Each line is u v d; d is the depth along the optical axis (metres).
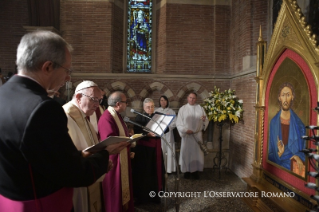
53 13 5.59
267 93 3.53
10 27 5.94
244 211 3.47
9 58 5.94
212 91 5.45
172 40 5.87
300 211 2.64
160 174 3.70
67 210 1.17
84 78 5.79
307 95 2.57
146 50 6.32
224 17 5.82
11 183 0.97
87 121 2.03
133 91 5.80
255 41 4.72
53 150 0.92
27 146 0.90
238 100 5.05
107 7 5.89
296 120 2.78
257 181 3.65
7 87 1.00
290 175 2.91
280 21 3.07
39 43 1.01
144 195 3.64
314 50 2.44
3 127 0.93
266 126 3.55
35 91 0.99
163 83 5.80
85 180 1.05
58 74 1.09
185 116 5.01
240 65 5.12
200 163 4.91
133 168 3.73
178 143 5.84
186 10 5.86
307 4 3.23
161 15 6.05
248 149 4.61
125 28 6.30
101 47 5.89
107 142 1.36
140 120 3.91
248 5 4.77
